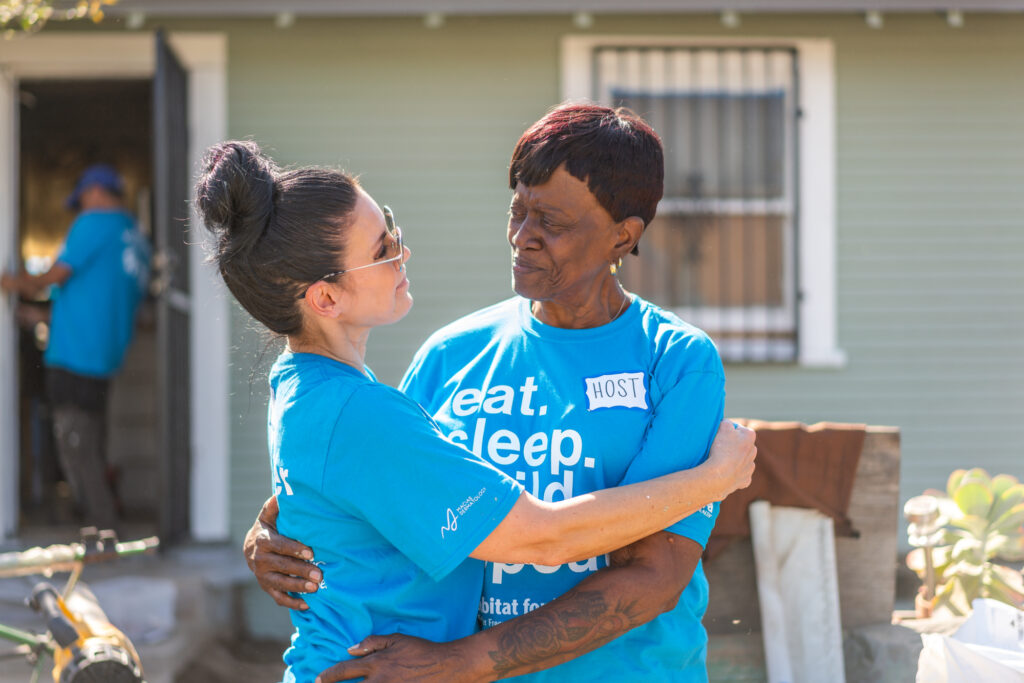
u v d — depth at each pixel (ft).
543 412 5.64
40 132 27.27
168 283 17.39
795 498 8.52
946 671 6.68
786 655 8.17
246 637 16.26
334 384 5.07
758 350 19.88
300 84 19.45
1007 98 19.77
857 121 19.75
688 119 19.72
